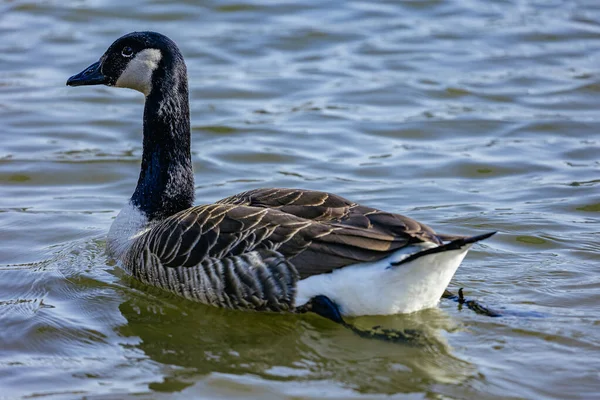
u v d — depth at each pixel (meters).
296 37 24.67
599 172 17.36
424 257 10.61
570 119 19.95
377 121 20.11
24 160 18.06
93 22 25.33
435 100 21.20
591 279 12.77
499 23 25.66
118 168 17.95
